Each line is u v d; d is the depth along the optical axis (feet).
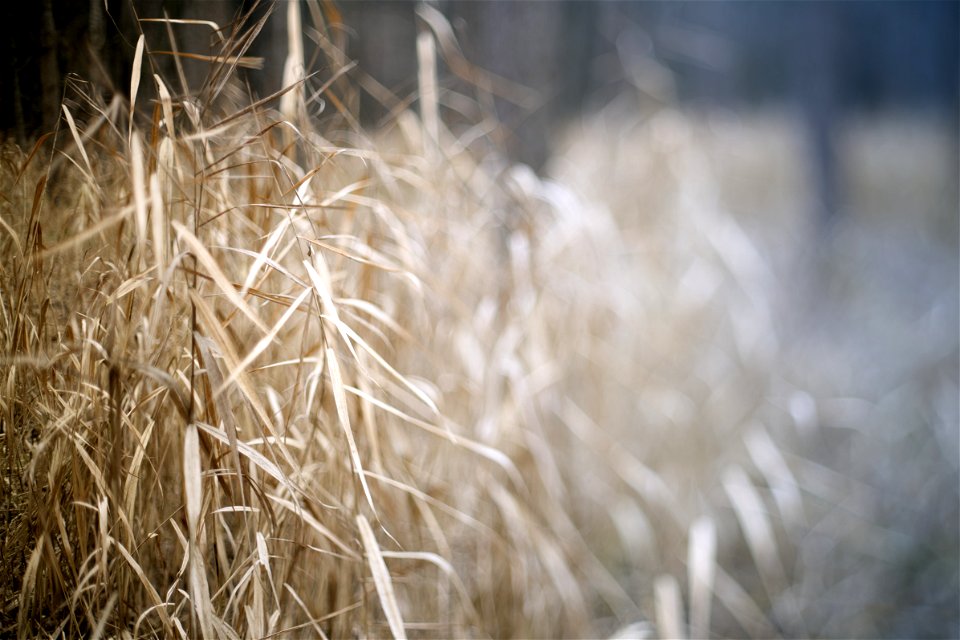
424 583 4.61
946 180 16.44
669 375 7.48
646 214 7.84
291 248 3.79
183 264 3.01
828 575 6.97
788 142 15.90
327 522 3.80
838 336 10.46
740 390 7.90
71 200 3.73
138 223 2.62
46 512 3.17
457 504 4.93
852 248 13.07
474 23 7.09
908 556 7.20
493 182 5.62
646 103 8.34
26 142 3.77
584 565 5.90
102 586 3.39
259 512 3.40
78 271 3.44
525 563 4.91
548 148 7.66
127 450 3.43
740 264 7.94
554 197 5.68
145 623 3.56
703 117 10.25
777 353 8.75
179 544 3.58
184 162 3.77
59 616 3.40
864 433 8.20
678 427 7.21
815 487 7.70
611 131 8.57
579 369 6.51
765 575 6.86
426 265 4.67
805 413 7.23
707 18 18.40
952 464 8.06
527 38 7.43
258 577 3.26
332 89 5.30
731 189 11.84
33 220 3.26
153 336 2.74
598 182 7.77
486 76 7.04
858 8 16.92
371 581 4.07
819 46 15.49
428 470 4.81
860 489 7.82
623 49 8.70
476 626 4.19
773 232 12.70
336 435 3.93
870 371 9.67
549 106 7.72
